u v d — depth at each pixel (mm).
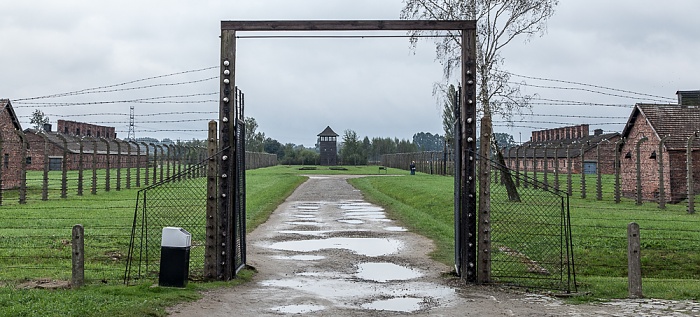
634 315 8977
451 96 35312
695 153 32500
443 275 12977
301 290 11195
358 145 134125
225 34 12203
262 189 43469
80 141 30938
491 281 11922
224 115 12141
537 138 113562
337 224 23562
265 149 157000
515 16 32562
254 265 14102
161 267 10797
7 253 13938
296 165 128750
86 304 8797
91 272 12172
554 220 20016
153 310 8781
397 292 11078
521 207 24625
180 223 18891
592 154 70125
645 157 34812
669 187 32094
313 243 18234
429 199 31859
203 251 15289
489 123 11914
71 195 30891
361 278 12648
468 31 12008
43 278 11227
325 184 55500
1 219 19391
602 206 26562
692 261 14945
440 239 19203
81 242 10359
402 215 27109
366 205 33156
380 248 17250
